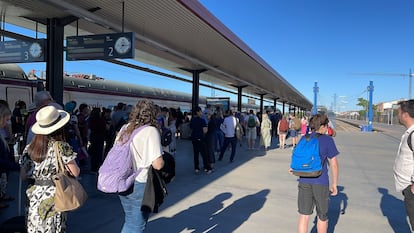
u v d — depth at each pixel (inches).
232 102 1690.5
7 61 354.0
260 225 191.9
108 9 346.6
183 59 600.7
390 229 190.4
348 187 291.9
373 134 1051.9
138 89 959.0
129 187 120.1
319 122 156.4
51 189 109.7
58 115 112.8
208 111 509.7
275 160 443.2
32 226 109.3
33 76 661.3
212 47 544.4
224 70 805.9
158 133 123.8
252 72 848.3
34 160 110.3
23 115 396.5
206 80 1043.9
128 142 120.5
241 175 335.0
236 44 526.3
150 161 119.9
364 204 239.3
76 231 175.8
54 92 338.0
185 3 333.7
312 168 150.3
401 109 126.3
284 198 249.9
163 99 1104.2
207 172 346.6
